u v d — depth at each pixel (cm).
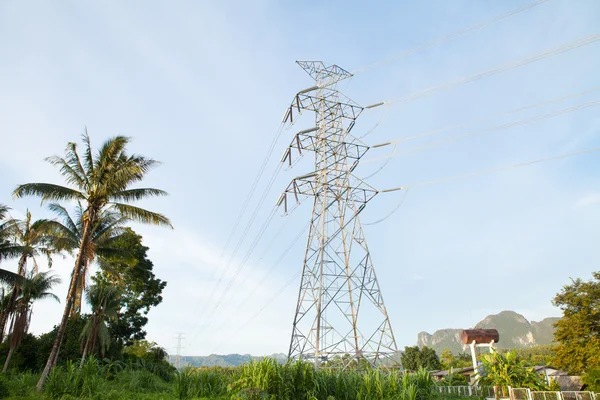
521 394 3189
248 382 2045
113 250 2905
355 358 2777
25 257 3484
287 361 2183
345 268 3259
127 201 2662
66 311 2297
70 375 2062
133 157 2644
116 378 2791
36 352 3472
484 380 3556
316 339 2773
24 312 3403
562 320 4134
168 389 2842
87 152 2575
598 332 3894
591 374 3359
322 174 3544
